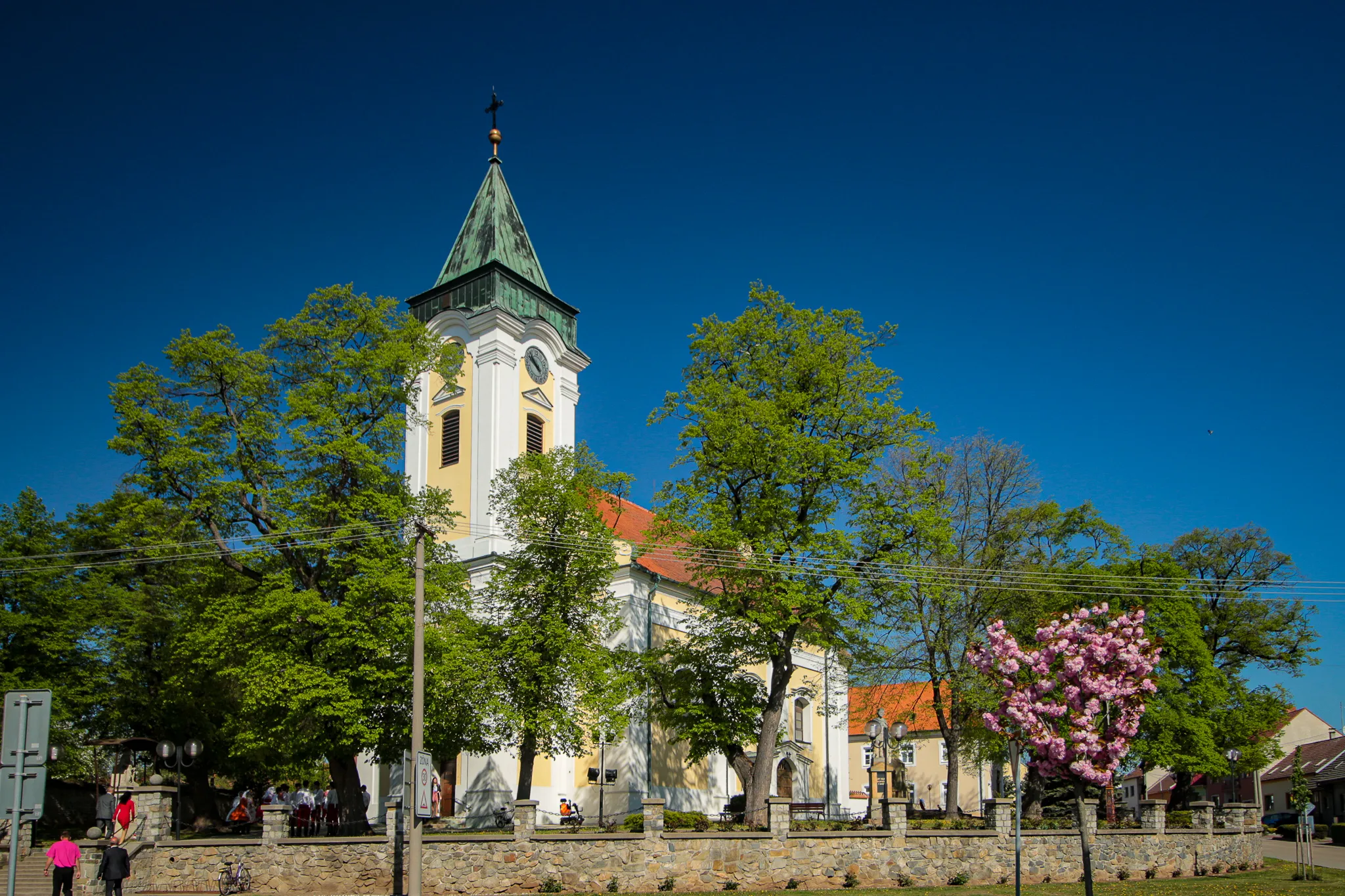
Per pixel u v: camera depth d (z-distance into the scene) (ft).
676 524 113.70
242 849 84.12
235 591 109.50
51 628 128.06
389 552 105.70
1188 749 145.48
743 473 114.73
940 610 126.93
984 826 112.06
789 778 157.48
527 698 108.47
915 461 120.67
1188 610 152.46
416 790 74.18
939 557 123.54
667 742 138.51
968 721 129.39
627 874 84.38
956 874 97.09
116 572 135.74
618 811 129.39
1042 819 113.29
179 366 108.88
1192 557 186.09
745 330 117.60
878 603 113.29
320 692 94.63
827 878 90.94
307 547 107.24
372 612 102.22
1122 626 75.97
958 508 135.95
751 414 110.11
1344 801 218.18
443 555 117.39
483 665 108.06
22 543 132.98
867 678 128.67
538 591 112.47
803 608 110.22
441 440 155.12
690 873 86.07
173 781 133.49
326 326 114.62
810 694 152.66
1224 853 120.57
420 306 163.43
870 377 115.65
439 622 107.45
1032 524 139.85
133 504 107.24
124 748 104.99
